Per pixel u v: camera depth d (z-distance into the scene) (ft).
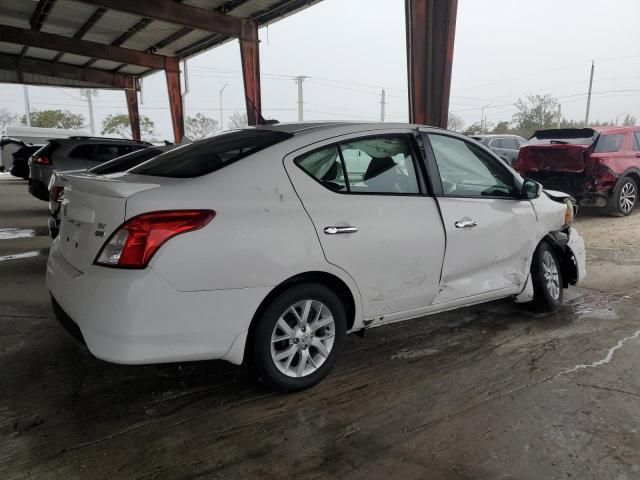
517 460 7.96
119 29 58.18
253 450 8.25
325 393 10.16
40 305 15.33
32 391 10.12
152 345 8.23
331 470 7.75
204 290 8.48
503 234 12.81
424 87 28.63
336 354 10.43
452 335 13.32
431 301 11.64
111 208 8.38
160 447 8.30
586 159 29.53
